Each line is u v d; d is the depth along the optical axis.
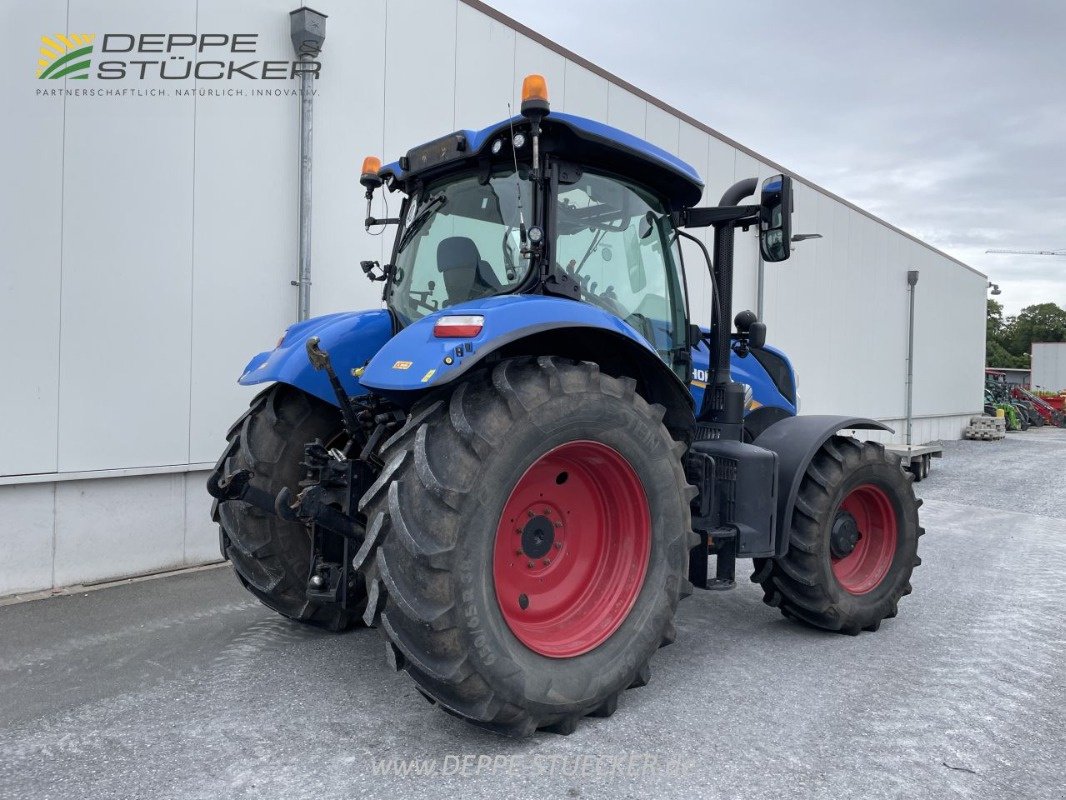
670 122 8.80
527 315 2.58
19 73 4.29
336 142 5.62
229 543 3.55
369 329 3.46
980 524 7.17
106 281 4.62
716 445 3.56
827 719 2.80
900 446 10.70
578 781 2.32
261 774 2.33
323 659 3.35
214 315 5.07
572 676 2.61
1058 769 2.47
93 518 4.65
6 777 2.31
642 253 3.39
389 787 2.27
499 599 2.64
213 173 5.04
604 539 2.96
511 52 6.82
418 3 6.05
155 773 2.34
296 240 5.46
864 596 3.81
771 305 10.84
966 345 19.28
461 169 3.29
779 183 3.51
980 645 3.69
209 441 5.07
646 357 2.99
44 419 4.40
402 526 2.34
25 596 4.35
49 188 4.39
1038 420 29.58
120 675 3.16
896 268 14.76
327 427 3.57
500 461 2.46
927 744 2.62
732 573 3.45
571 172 3.01
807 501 3.65
